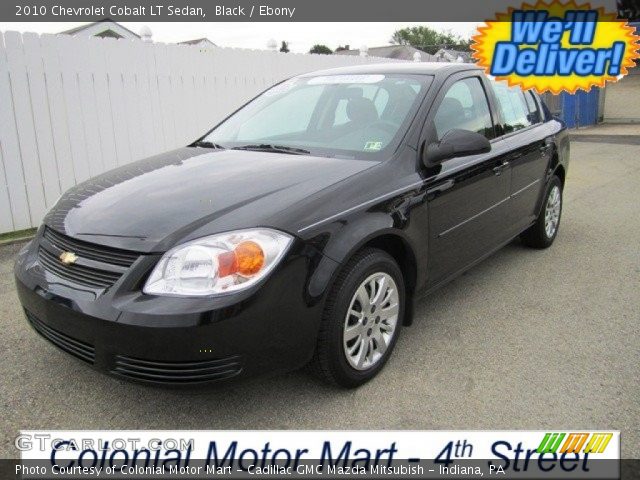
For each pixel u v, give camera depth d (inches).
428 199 127.8
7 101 223.8
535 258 201.3
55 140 239.9
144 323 91.2
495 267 191.9
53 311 101.7
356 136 135.8
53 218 117.2
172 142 283.3
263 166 124.0
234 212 102.3
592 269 189.2
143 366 95.0
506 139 169.2
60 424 106.0
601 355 130.8
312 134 143.7
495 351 133.0
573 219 258.1
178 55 278.7
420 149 130.5
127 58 258.7
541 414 108.1
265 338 97.2
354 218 109.7
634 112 776.9
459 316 152.8
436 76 147.9
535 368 125.0
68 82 240.1
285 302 98.5
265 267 96.3
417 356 130.6
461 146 126.5
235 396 114.6
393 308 122.3
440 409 110.0
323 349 107.0
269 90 173.8
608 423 105.2
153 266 95.7
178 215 103.3
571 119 727.1
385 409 110.1
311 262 101.6
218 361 94.2
